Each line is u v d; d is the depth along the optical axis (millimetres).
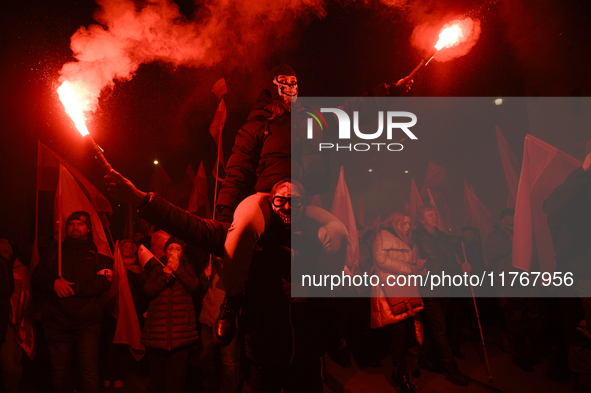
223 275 1951
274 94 2307
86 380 4258
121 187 1752
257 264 2029
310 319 2100
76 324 4223
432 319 4766
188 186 6633
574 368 3484
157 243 5250
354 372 5297
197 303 5051
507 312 4988
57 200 4617
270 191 2086
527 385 4406
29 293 4848
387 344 5934
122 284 4973
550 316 5301
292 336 2049
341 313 2297
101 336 5598
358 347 5734
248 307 2100
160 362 4137
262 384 2158
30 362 6117
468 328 6371
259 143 2225
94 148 1765
